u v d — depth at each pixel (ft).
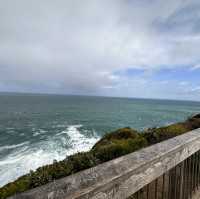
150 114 139.54
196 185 7.11
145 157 3.92
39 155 37.27
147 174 3.83
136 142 16.99
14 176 27.27
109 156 14.10
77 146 44.62
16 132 63.52
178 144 4.94
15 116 107.55
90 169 3.16
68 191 2.54
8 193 9.93
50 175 10.74
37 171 11.49
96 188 2.77
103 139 24.79
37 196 2.34
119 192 3.17
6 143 48.34
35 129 69.72
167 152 4.37
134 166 3.49
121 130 24.81
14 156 36.88
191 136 5.87
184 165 6.33
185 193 6.34
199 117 30.81
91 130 68.90
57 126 77.10
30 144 46.98
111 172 3.17
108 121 96.07
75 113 132.16
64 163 12.16
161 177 10.23
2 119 95.14
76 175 2.92
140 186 3.65
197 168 7.23
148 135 18.86
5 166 31.17
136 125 85.15
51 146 44.65
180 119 110.63
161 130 20.17
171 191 5.61
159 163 4.19
